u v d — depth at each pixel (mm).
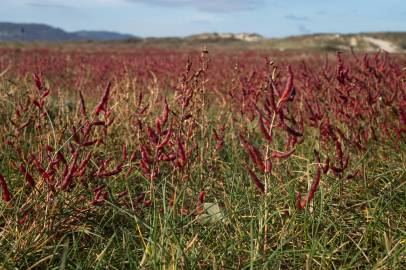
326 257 2779
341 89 4414
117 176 3750
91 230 3186
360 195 3576
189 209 3232
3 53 20609
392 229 2955
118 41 95938
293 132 2451
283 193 3525
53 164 2906
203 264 2684
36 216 2924
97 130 4273
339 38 80375
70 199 3227
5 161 3773
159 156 3031
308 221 2998
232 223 3016
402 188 3559
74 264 2688
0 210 3000
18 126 3838
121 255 2830
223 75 10258
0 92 5070
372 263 2816
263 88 4137
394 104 4812
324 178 3539
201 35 107500
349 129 4312
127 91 4898
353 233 3098
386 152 4328
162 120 2916
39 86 3336
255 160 2490
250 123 4461
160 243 2535
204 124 4023
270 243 2965
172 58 14711
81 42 88875
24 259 2719
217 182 3887
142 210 3285
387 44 73000
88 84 8258
